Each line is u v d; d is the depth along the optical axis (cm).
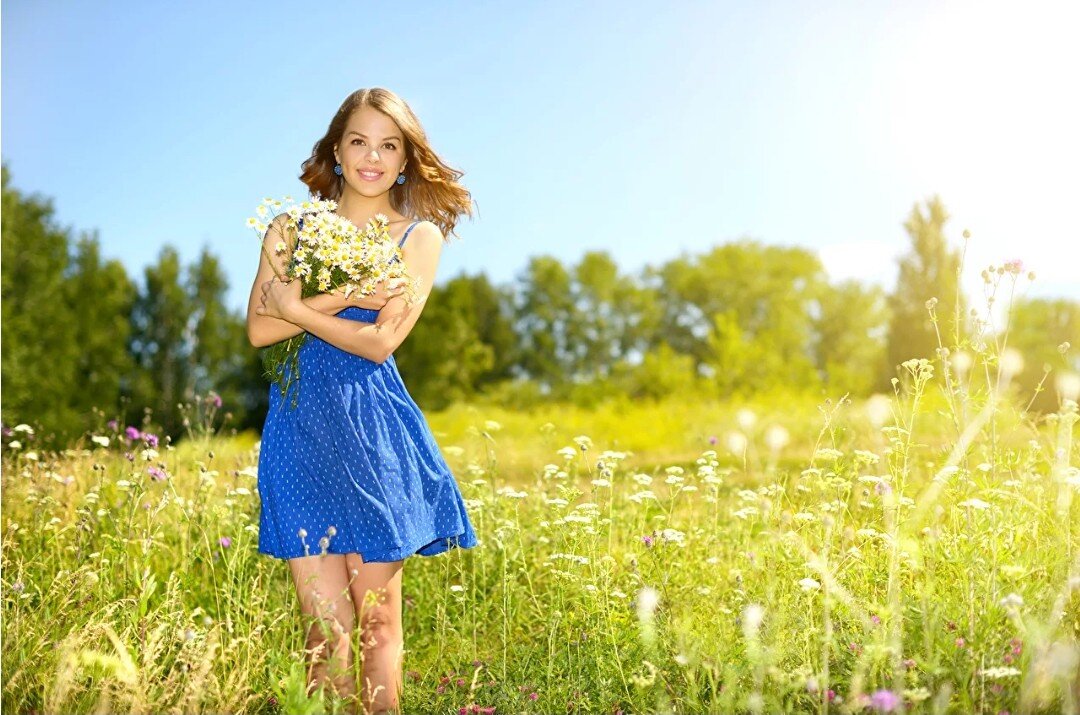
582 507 329
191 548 357
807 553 260
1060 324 3747
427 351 4328
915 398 292
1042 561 258
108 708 223
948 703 204
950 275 2605
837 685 232
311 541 255
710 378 2917
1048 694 201
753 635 217
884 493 267
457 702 272
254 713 253
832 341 5131
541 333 5644
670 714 221
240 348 4062
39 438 474
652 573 329
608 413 1902
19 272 2162
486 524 404
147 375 3719
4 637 248
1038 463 351
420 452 279
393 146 288
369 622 258
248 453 445
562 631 311
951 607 248
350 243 261
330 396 263
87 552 341
